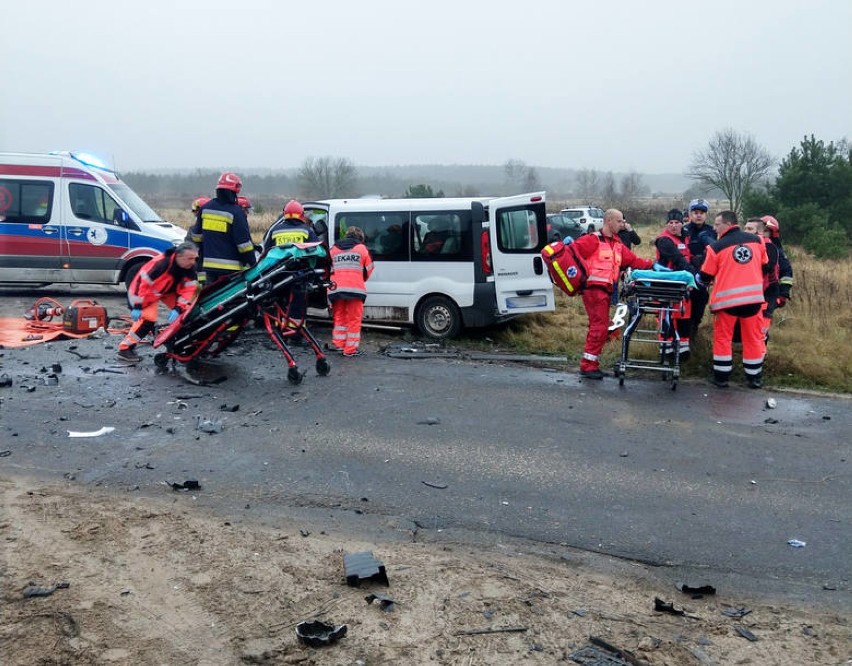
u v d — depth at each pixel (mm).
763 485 5598
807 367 8938
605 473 5730
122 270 12773
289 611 3711
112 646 3385
